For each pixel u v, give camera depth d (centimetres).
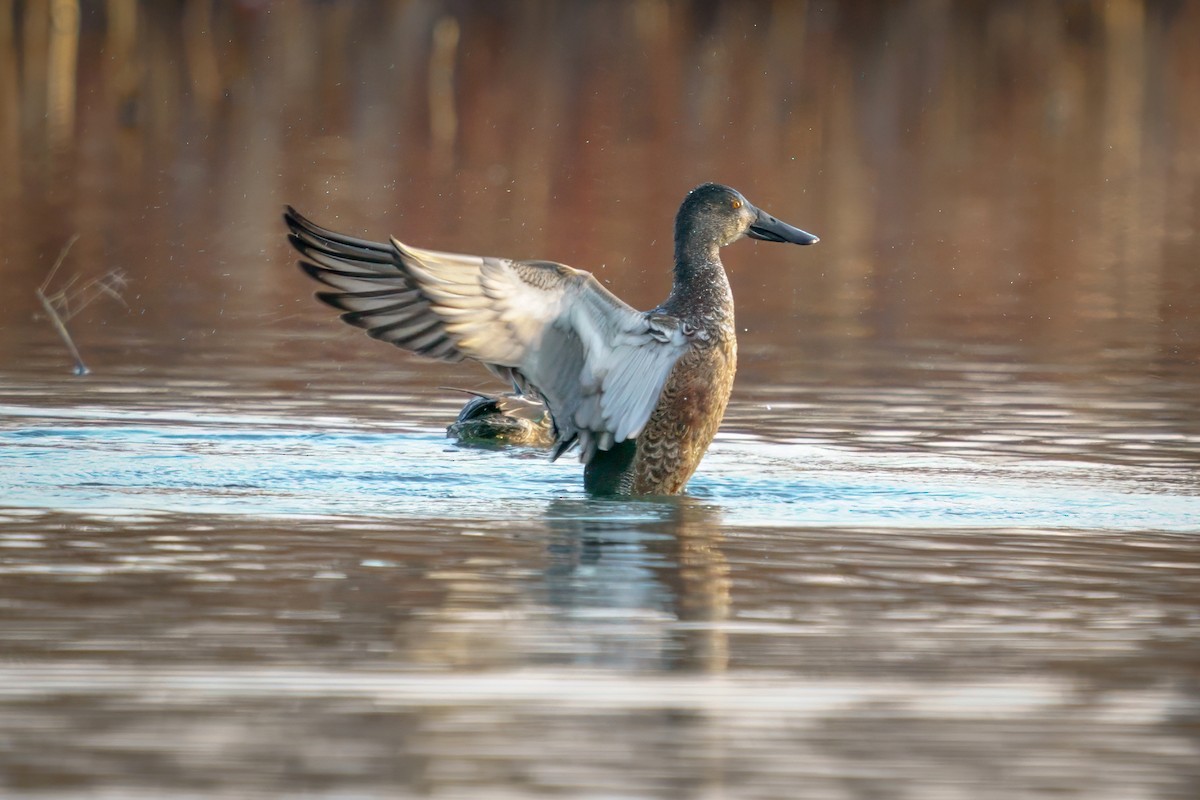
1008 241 2452
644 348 1103
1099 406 1463
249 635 796
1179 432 1355
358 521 1034
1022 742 682
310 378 1572
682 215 1188
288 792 625
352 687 730
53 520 1018
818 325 1870
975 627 828
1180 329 1855
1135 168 3128
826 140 3312
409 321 1080
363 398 1491
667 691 732
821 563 947
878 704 721
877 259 2316
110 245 2245
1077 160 3195
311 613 832
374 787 631
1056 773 653
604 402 1091
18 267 2084
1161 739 688
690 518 1061
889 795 631
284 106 3519
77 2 4434
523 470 1222
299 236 1067
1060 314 1945
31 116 3322
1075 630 825
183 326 1795
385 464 1228
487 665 761
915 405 1470
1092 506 1098
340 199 2622
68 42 4159
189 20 4519
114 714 695
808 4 4947
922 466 1228
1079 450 1288
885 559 959
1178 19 4853
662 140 3256
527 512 1074
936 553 973
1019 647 798
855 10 4884
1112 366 1647
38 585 874
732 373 1170
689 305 1165
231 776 638
